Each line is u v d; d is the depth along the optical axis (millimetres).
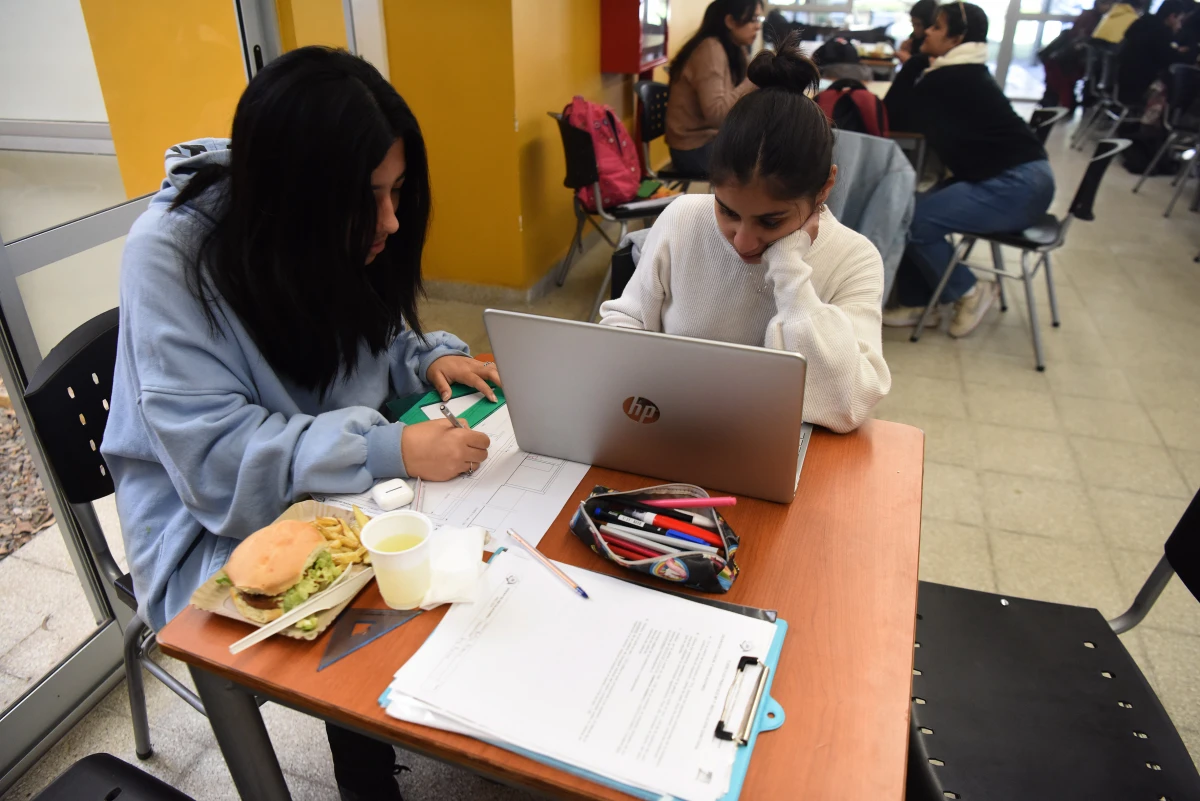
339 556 856
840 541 914
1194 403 2758
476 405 1215
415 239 1159
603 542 853
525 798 1401
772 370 820
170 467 984
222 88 2252
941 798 949
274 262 970
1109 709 1069
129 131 1858
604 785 641
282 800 943
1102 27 6289
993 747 1015
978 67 2896
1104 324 3363
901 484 1020
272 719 1544
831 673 742
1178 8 6043
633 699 702
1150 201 4988
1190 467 2404
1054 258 4078
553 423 1016
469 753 669
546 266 3623
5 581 1841
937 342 3215
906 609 818
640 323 1393
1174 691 1642
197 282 994
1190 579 1117
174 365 973
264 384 1076
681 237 1295
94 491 1214
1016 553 2049
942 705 1071
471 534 882
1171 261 4043
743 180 1025
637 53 3756
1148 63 5855
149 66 1912
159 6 1927
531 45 3090
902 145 3336
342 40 2830
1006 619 1211
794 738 678
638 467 1016
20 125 1578
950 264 3059
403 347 1336
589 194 3201
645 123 3775
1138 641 1766
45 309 1559
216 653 768
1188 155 5410
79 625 1728
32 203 1592
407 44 3035
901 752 668
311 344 1071
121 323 1024
